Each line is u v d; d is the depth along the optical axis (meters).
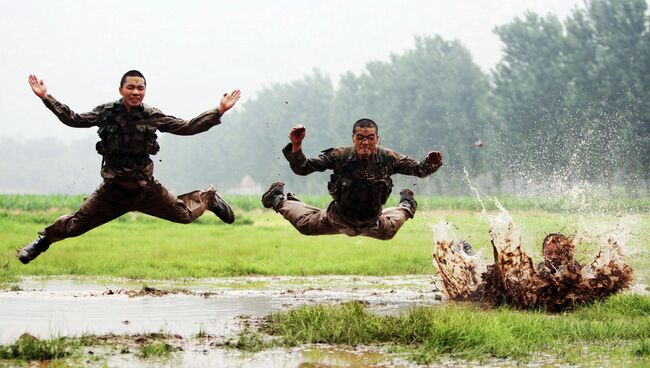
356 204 11.27
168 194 11.35
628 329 12.02
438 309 12.97
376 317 12.09
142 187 10.91
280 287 18.98
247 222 41.62
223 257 25.09
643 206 42.94
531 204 45.28
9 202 50.19
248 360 10.02
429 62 96.94
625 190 64.56
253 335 11.60
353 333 11.39
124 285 19.08
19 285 18.73
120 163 10.73
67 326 12.59
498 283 15.16
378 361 10.05
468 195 86.44
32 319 13.29
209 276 21.55
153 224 37.84
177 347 10.79
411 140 93.62
